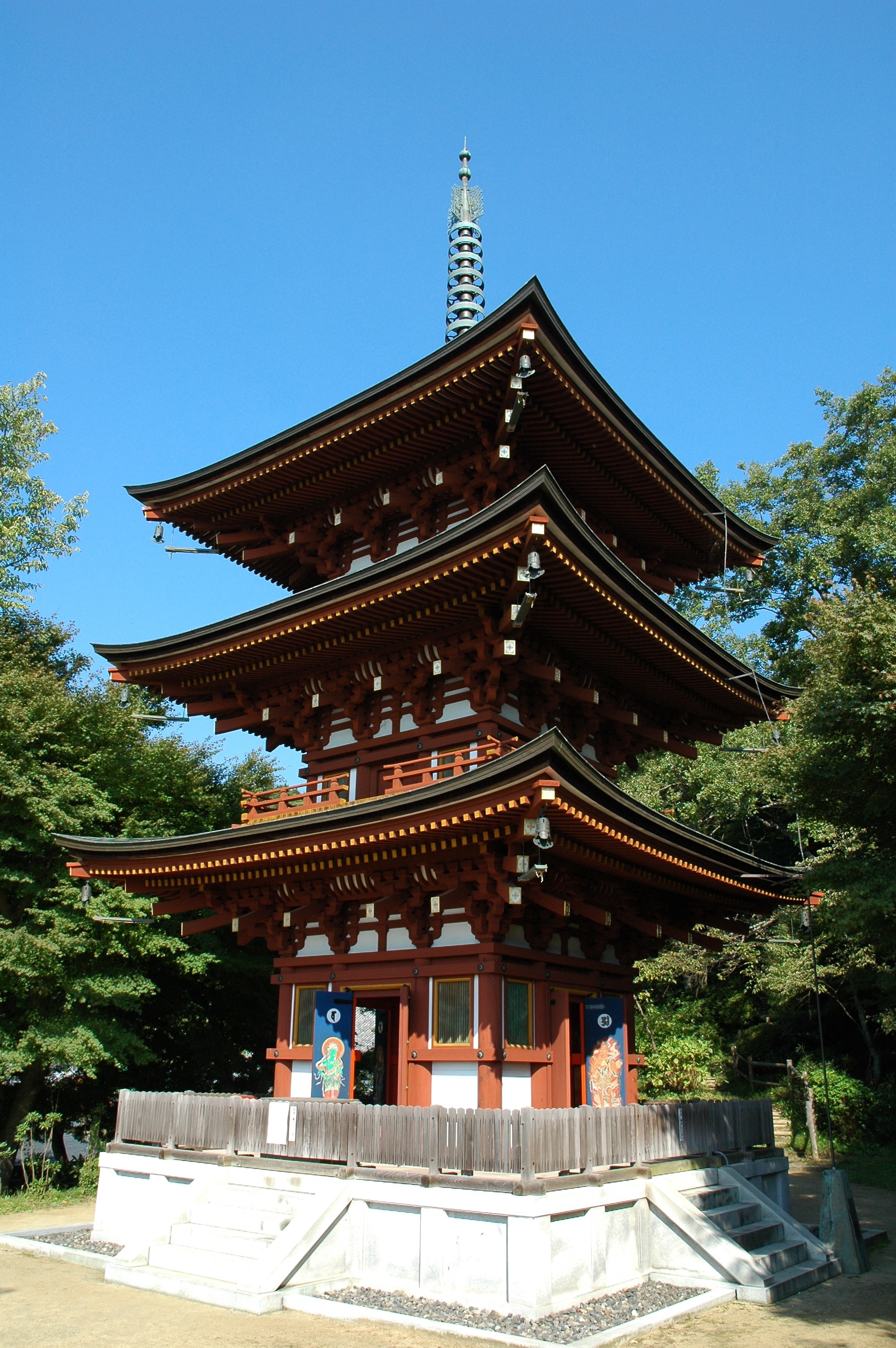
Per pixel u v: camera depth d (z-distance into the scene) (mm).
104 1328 13094
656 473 23312
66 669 43812
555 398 20516
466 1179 14195
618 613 19656
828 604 22672
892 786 20250
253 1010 36969
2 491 41812
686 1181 17391
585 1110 15406
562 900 17688
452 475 22281
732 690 24094
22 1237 19391
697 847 20125
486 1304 13617
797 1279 15750
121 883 25172
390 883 19094
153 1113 19516
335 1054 19156
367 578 19250
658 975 39531
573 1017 22125
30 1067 29547
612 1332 12742
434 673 20422
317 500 24984
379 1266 15062
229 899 22531
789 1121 36312
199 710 25141
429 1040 18266
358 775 22250
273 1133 17188
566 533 17422
